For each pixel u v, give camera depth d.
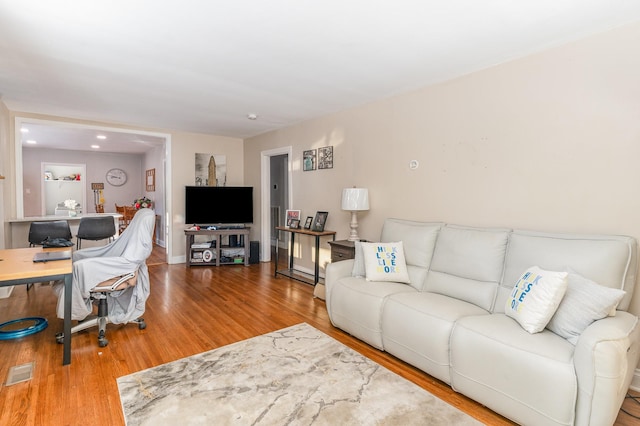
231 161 6.29
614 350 1.45
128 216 7.75
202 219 5.58
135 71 2.94
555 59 2.39
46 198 8.68
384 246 2.98
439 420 1.77
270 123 5.00
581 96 2.27
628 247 1.91
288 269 5.24
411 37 2.30
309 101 3.82
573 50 2.30
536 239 2.24
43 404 1.85
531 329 1.80
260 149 5.90
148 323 3.03
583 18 2.03
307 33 2.25
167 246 5.79
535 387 1.62
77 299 2.49
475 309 2.27
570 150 2.33
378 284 2.75
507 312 2.06
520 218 2.59
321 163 4.55
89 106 4.06
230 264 5.62
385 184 3.67
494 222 2.75
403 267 2.88
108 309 2.88
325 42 2.38
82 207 8.84
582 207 2.28
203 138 5.96
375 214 3.79
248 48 2.48
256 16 2.04
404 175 3.46
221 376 2.16
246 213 5.82
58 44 2.41
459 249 2.62
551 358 1.60
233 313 3.31
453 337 1.99
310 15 2.03
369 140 3.85
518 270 2.24
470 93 2.90
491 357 1.79
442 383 2.12
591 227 2.24
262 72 2.95
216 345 2.61
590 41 2.22
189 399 1.92
